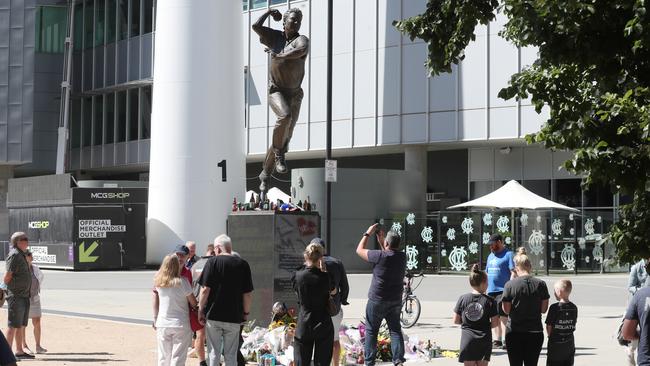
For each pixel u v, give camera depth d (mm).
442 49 8594
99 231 40000
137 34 52562
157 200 39312
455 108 40250
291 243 15984
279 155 17094
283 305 14789
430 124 40938
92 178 60625
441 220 37438
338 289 12109
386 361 14117
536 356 10555
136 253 40438
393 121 41906
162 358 11383
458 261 36906
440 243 37406
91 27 56750
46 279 34375
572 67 7086
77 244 39625
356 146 43094
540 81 7164
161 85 39344
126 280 33688
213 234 38656
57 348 15320
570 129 6785
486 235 36281
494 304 10711
